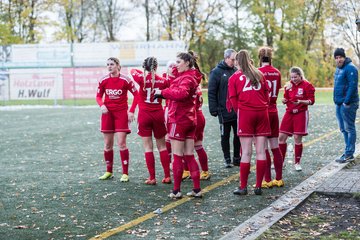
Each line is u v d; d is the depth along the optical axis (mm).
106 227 6000
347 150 9703
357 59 47406
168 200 7285
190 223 6078
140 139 14914
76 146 13648
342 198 7043
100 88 8789
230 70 9703
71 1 49906
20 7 49688
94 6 51781
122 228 5934
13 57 36906
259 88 7188
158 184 8453
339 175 8367
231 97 7301
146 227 5957
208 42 49219
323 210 6484
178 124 7191
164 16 50562
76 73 36031
